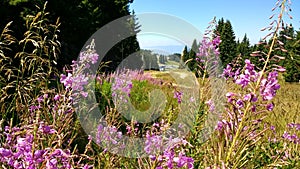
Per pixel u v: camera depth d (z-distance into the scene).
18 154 1.94
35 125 1.93
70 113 3.18
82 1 25.89
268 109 2.95
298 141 5.80
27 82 4.05
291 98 10.52
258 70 3.12
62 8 19.14
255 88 2.91
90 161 3.80
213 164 3.06
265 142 5.66
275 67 2.91
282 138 5.82
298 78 25.77
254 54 2.98
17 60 9.03
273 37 2.94
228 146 2.98
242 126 2.94
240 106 2.98
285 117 7.13
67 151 2.35
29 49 10.34
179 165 2.39
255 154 4.38
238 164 3.03
